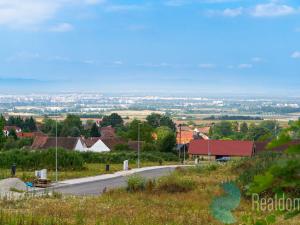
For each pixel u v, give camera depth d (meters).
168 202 26.09
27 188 36.06
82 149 99.88
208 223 19.64
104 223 19.70
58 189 39.62
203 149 93.88
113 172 57.59
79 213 22.08
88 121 187.50
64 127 140.88
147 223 19.88
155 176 49.31
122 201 26.92
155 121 166.38
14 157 61.06
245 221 4.14
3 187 36.41
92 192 36.78
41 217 20.06
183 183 33.03
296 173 2.87
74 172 56.50
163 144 103.19
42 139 100.19
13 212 21.58
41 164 59.91
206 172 46.09
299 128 2.96
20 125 165.12
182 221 20.28
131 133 119.12
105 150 106.06
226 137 129.38
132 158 84.31
